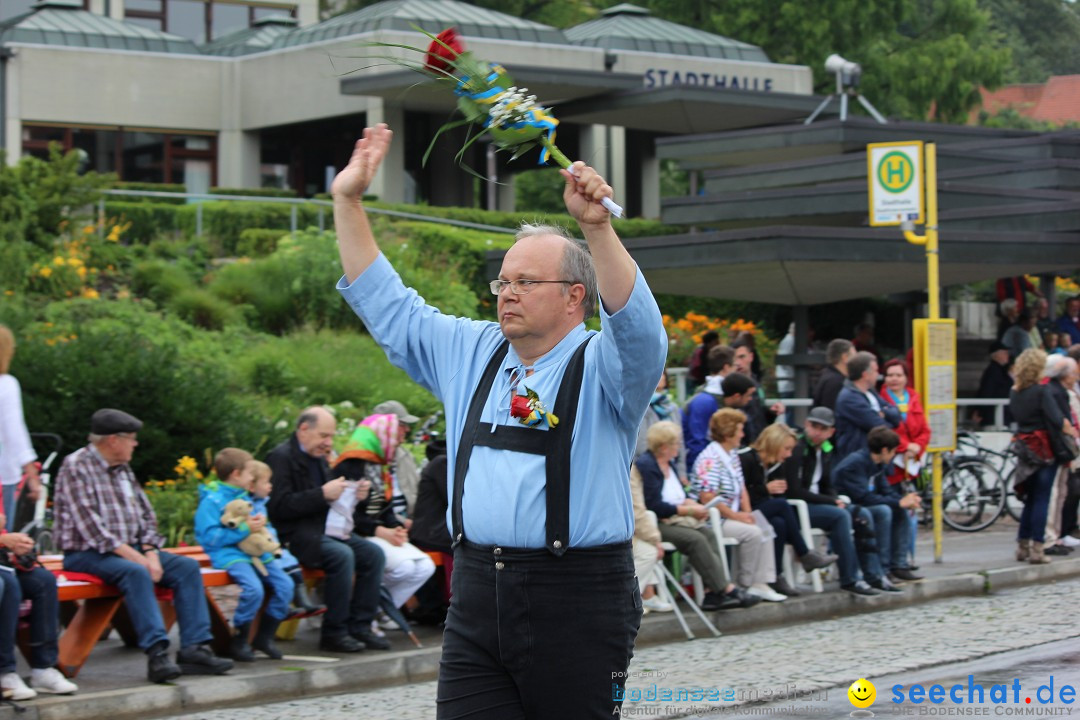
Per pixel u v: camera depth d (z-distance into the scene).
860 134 33.47
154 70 49.47
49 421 16.53
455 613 5.57
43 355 17.17
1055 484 18.23
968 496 20.56
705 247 22.50
